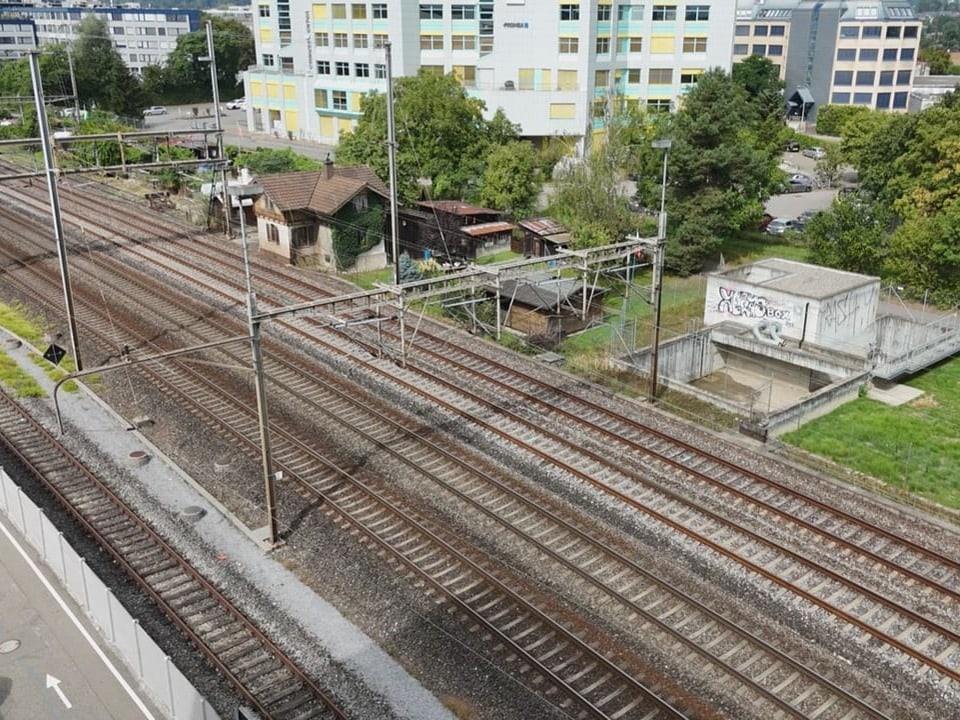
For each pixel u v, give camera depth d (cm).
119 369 3247
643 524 2212
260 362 2045
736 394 3397
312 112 8931
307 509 2306
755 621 1856
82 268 4531
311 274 4456
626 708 1611
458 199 5372
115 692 1623
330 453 2597
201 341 3544
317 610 1895
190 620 1866
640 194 4884
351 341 3528
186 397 2986
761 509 2297
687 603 1903
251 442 2664
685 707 1614
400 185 5141
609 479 2442
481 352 3425
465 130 5391
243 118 10881
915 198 4381
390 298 3638
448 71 7888
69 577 1903
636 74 7856
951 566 2050
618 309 4025
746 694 1645
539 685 1672
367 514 2273
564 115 7512
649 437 2712
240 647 1783
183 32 14375
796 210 6431
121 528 2228
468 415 2831
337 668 1716
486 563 2055
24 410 2884
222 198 5284
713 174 4491
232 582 1992
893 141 4919
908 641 1798
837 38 10369
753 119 5425
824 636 1812
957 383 3366
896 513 2275
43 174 3369
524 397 2998
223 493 2389
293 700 1639
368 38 8044
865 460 2702
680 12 7612
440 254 4706
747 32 11400
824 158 7381
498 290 3362
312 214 4600
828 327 3444
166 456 2598
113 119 9169
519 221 4950
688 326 3819
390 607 1902
